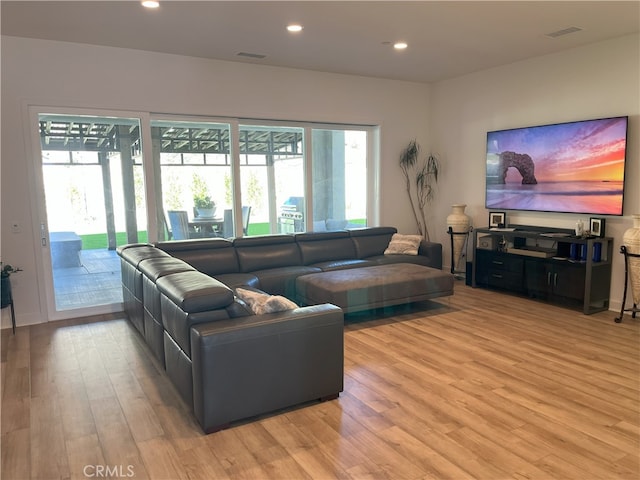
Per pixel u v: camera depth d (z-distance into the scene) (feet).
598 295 15.40
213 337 7.99
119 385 10.28
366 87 20.84
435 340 13.01
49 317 15.20
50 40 14.43
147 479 7.00
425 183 22.98
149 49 15.75
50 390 10.05
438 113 22.33
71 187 15.43
